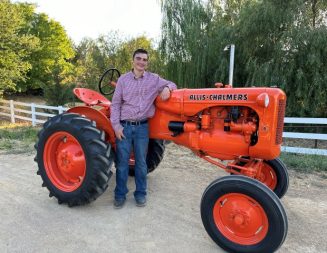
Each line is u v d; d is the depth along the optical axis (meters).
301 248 2.64
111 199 3.63
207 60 10.21
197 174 4.55
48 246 2.65
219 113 2.92
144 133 3.31
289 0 8.84
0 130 9.06
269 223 2.38
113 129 3.27
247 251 2.47
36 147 3.62
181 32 11.04
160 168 4.84
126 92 3.18
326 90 8.45
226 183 2.52
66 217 3.18
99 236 2.82
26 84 24.19
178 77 11.00
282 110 2.70
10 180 4.33
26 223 3.04
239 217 2.51
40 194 3.80
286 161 5.09
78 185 3.32
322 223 3.08
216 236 2.61
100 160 3.12
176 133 3.20
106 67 16.91
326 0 9.17
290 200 3.64
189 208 3.40
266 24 9.04
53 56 25.91
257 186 2.40
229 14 11.45
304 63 8.45
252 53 9.53
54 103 12.21
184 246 2.67
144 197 3.47
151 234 2.86
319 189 4.02
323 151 5.52
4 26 14.05
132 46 17.23
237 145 2.81
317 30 8.21
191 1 10.92
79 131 3.20
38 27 25.73
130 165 4.26
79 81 16.33
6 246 2.63
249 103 2.68
